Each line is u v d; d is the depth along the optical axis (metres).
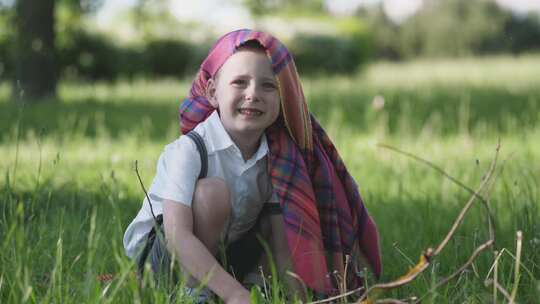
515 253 3.12
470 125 8.92
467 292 2.66
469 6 47.53
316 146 2.95
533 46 45.31
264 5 23.42
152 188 2.78
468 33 46.25
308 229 2.75
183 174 2.67
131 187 4.81
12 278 2.55
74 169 5.76
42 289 2.66
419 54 48.53
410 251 3.31
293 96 2.77
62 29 20.38
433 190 4.74
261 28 24.61
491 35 45.69
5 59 19.30
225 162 2.77
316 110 10.67
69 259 2.93
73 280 2.64
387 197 4.60
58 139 7.94
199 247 2.56
